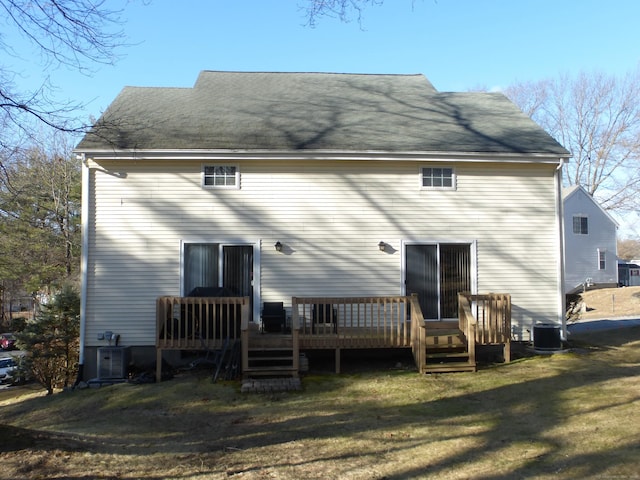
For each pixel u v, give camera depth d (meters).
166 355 11.41
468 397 8.42
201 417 7.80
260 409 8.11
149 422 7.67
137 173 11.70
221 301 10.30
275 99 14.86
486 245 12.25
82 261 11.55
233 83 16.05
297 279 11.84
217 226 11.77
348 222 11.99
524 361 11.08
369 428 6.91
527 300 12.28
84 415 8.55
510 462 5.47
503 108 15.23
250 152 11.47
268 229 11.85
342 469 5.40
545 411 7.43
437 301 12.09
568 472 5.14
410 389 9.03
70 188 28.70
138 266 11.59
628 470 5.14
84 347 11.41
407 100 15.38
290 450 6.08
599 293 34.22
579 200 37.97
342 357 11.69
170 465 5.53
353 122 13.39
